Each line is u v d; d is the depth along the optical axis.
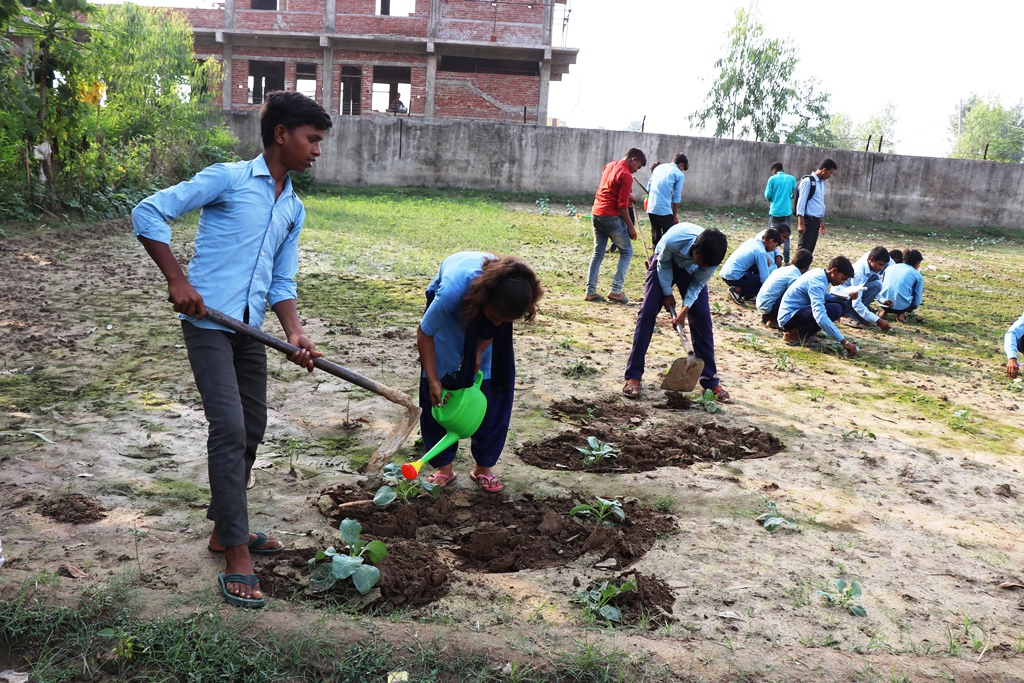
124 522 3.69
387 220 16.33
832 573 3.72
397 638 2.90
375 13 28.78
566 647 2.93
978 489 4.91
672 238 5.97
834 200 23.16
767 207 23.14
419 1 28.88
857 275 10.41
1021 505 4.73
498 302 3.65
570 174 23.06
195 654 2.73
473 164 23.00
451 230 15.29
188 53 19.38
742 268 10.53
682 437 5.43
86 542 3.49
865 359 8.30
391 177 22.98
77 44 12.95
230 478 3.09
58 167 13.33
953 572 3.83
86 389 5.45
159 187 16.42
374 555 3.32
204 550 3.47
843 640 3.18
